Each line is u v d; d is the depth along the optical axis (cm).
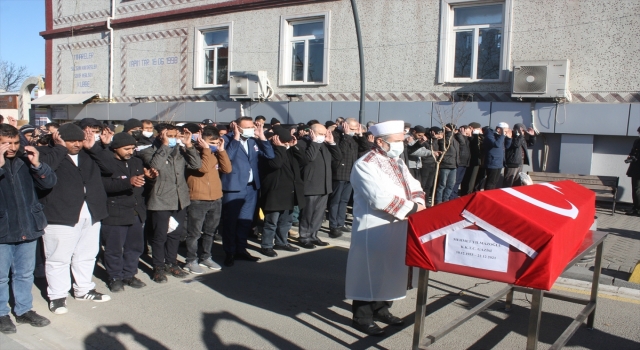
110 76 1931
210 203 647
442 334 389
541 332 477
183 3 1711
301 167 780
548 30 1129
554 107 1112
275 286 603
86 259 538
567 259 349
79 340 447
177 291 579
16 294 471
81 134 492
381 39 1333
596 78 1089
